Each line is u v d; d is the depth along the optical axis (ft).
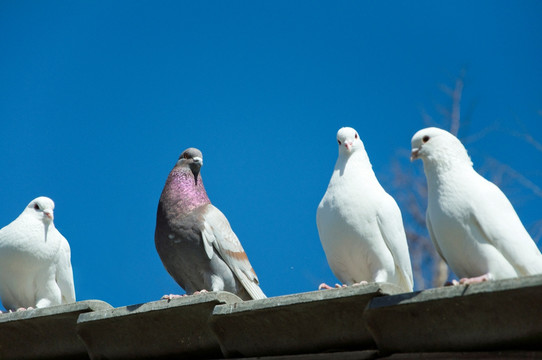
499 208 32.12
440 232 32.76
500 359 24.08
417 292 25.07
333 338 27.73
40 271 46.03
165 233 43.62
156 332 31.60
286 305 27.55
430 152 33.91
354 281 39.14
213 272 43.29
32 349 34.94
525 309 23.24
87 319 32.12
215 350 31.07
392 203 38.70
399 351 26.48
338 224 37.73
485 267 31.42
